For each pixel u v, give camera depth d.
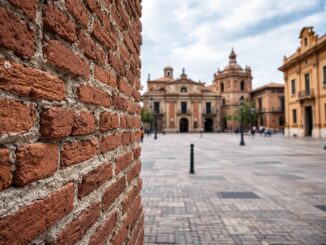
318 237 3.64
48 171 0.94
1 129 0.72
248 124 70.06
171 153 15.66
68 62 1.09
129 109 2.13
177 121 68.06
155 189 6.45
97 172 1.38
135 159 2.33
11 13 0.76
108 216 1.53
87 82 1.29
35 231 0.85
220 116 70.44
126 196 1.95
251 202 5.34
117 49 1.79
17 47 0.78
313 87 32.47
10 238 0.74
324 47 30.09
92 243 1.28
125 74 2.01
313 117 32.56
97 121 1.40
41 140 0.91
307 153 15.21
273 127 63.41
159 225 4.11
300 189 6.48
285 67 39.12
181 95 68.44
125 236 1.88
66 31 1.07
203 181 7.43
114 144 1.68
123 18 1.95
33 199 0.85
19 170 0.79
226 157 13.37
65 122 1.05
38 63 0.90
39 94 0.90
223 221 4.27
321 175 8.42
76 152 1.15
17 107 0.79
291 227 4.00
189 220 4.31
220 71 77.50
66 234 1.04
